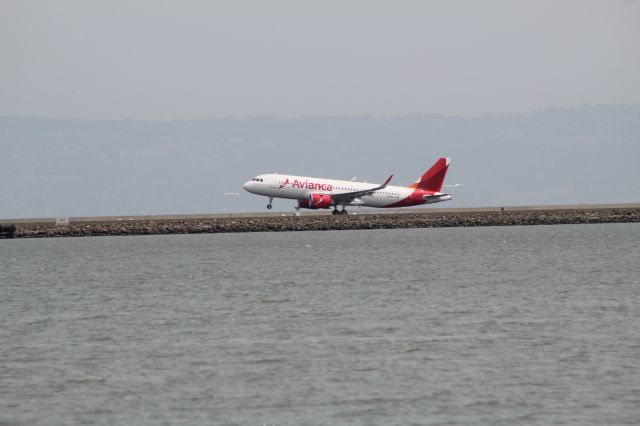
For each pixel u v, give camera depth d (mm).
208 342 171875
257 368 148125
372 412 122625
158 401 129000
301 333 180500
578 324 187375
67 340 176125
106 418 121375
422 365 148875
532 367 146000
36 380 141125
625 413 120625
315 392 132625
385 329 184000
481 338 172125
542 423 117125
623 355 154125
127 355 160000
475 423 117625
